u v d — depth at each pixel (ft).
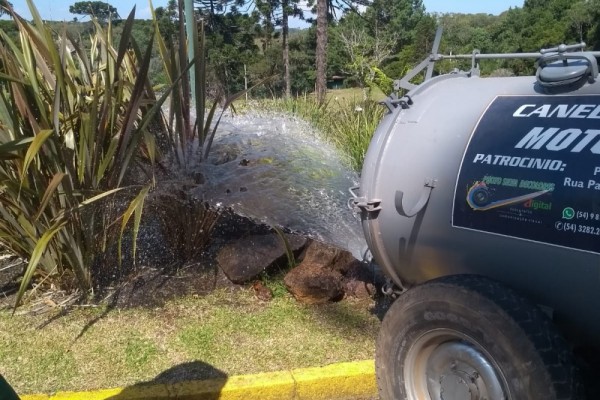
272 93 30.66
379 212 10.44
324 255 15.05
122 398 11.28
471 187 8.94
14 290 14.78
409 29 147.13
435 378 9.16
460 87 10.23
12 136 13.33
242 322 13.74
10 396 7.78
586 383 8.88
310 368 12.14
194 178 15.16
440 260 9.62
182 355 12.59
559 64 8.69
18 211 13.48
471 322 8.30
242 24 120.06
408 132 10.23
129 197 14.39
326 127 23.93
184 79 14.88
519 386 7.87
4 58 12.91
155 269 15.43
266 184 15.94
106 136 14.10
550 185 8.05
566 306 8.14
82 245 14.06
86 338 13.09
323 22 60.70
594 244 7.65
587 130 8.02
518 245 8.43
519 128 8.72
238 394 11.57
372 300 14.62
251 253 15.21
